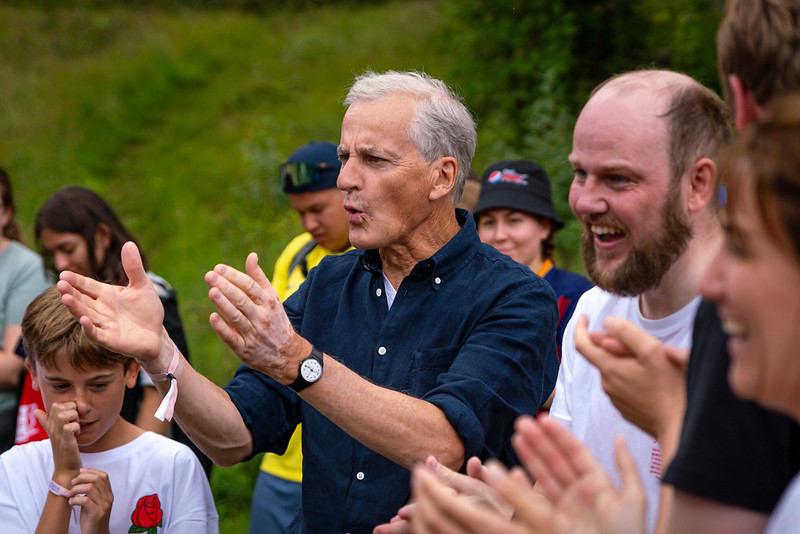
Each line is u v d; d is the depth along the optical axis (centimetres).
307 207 356
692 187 168
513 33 923
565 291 320
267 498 333
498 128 848
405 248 215
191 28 1284
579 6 920
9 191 372
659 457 172
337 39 1230
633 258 170
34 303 226
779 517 94
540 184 343
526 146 784
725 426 108
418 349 209
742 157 97
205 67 1187
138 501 225
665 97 167
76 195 337
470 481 158
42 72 1173
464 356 200
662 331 179
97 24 1312
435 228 217
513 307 206
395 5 1383
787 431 105
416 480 113
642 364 125
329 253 366
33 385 233
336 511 206
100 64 1184
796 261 93
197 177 939
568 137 725
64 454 207
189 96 1121
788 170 92
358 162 210
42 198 889
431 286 212
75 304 174
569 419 198
